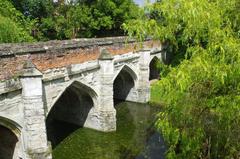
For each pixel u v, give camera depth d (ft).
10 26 63.46
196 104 18.88
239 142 19.06
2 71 32.78
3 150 42.52
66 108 63.26
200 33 19.29
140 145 53.26
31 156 38.29
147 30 21.13
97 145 53.06
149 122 65.10
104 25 115.44
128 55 69.21
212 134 20.29
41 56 39.22
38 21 118.83
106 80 55.57
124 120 66.49
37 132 38.27
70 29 118.42
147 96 78.95
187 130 19.34
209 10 19.48
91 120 59.72
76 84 50.72
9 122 36.11
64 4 129.29
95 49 53.21
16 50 34.88
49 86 41.91
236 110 17.15
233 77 16.88
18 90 35.78
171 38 21.33
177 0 19.77
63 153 49.67
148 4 21.34
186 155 20.39
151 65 99.55
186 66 17.90
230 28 19.58
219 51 18.11
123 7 118.83
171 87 18.63
